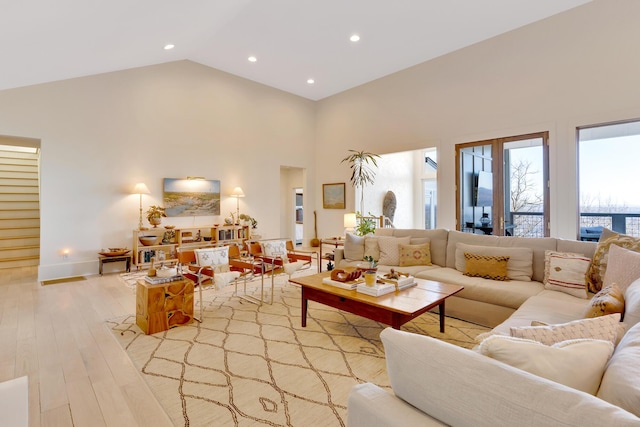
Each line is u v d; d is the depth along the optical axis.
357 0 4.22
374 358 2.48
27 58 3.79
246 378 2.20
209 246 6.34
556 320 2.12
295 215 9.60
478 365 0.83
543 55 4.63
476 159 5.41
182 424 1.75
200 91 6.53
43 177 4.91
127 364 2.39
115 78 5.55
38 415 1.81
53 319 3.30
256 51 5.77
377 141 6.90
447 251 3.97
